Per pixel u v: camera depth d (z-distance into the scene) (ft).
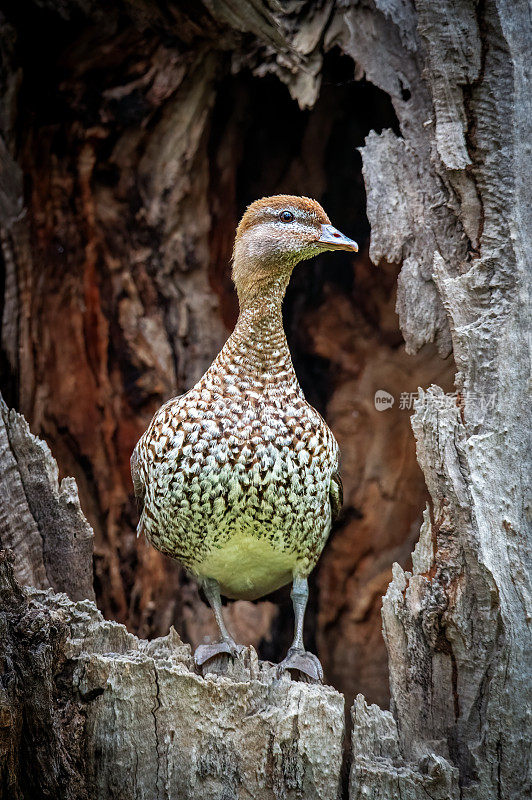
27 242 29.12
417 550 21.15
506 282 21.30
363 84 27.94
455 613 20.21
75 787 18.40
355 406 34.09
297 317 34.73
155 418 22.43
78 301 30.50
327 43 24.99
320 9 24.95
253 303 21.61
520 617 19.93
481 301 21.53
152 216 29.96
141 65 27.99
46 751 18.20
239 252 22.20
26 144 28.89
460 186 22.04
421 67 23.15
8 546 21.84
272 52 25.95
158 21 26.50
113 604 30.40
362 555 34.06
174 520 21.40
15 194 28.66
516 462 20.75
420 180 23.03
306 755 18.81
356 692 33.58
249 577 22.84
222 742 18.88
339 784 19.39
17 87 27.99
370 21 24.04
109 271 30.45
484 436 20.65
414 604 20.76
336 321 34.45
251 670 20.34
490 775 19.65
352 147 31.94
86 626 19.51
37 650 18.06
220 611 22.61
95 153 29.25
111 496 30.83
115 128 28.81
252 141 31.65
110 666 18.75
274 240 21.50
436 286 22.48
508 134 21.49
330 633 34.35
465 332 21.21
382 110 30.27
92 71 28.12
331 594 34.35
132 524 30.91
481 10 21.54
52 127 28.81
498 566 20.03
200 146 29.45
